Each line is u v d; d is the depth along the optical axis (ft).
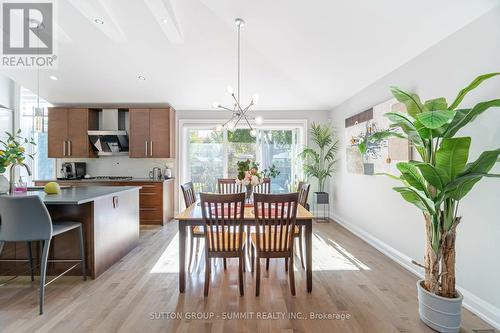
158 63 12.16
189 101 15.76
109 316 6.10
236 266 9.09
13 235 6.57
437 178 5.12
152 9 8.55
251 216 7.32
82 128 15.53
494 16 5.84
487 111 5.91
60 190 9.41
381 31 8.00
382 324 5.83
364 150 6.52
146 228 14.17
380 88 10.68
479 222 6.19
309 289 7.22
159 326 5.74
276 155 17.24
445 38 7.23
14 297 6.97
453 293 5.61
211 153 17.22
